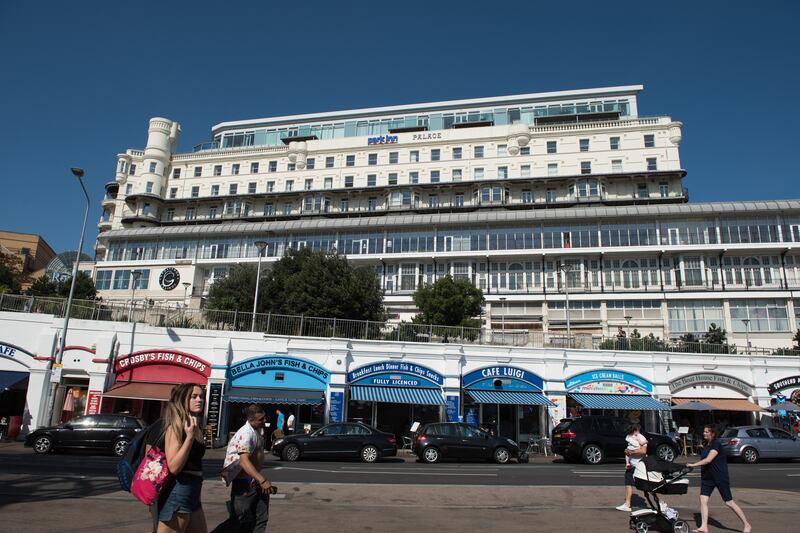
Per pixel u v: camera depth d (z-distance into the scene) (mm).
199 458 5055
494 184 64750
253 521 6332
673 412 31766
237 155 73500
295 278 36094
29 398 24750
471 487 13547
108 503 10281
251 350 26953
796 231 52062
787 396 30594
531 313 53906
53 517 8875
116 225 73562
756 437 22734
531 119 74000
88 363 25562
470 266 56312
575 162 65500
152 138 74250
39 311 26734
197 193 73562
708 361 30609
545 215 55656
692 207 53312
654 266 53656
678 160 63344
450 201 66438
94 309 26859
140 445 4992
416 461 21625
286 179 71625
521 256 55531
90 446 19391
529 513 10586
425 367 28312
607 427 21688
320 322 29016
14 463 15812
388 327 29938
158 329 26328
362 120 78125
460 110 75875
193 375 26234
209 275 60688
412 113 76875
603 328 51969
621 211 54406
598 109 72938
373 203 68312
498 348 29312
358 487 13102
